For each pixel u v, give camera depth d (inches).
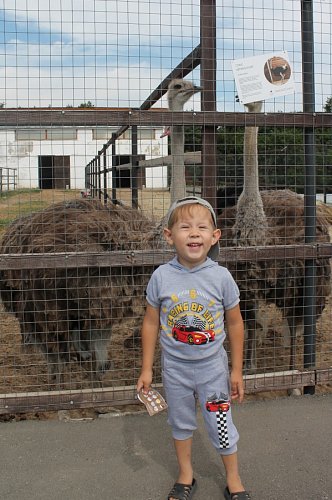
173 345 114.7
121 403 159.0
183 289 114.1
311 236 167.3
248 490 121.8
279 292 189.3
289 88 160.9
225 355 117.7
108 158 509.4
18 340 235.6
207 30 158.7
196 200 114.8
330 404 163.6
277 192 223.1
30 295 173.6
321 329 239.5
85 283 165.8
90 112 151.3
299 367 202.2
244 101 160.7
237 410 159.5
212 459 133.2
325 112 163.3
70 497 120.6
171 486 124.2
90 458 135.7
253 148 193.6
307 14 162.6
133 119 153.0
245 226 191.0
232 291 116.1
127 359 210.2
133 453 137.9
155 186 394.6
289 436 144.4
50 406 156.1
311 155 165.3
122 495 121.2
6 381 193.0
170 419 119.2
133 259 154.9
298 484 124.0
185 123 155.8
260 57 159.9
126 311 173.6
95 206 189.9
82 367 185.2
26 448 140.6
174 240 113.8
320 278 193.2
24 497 120.6
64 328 172.1
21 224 187.2
